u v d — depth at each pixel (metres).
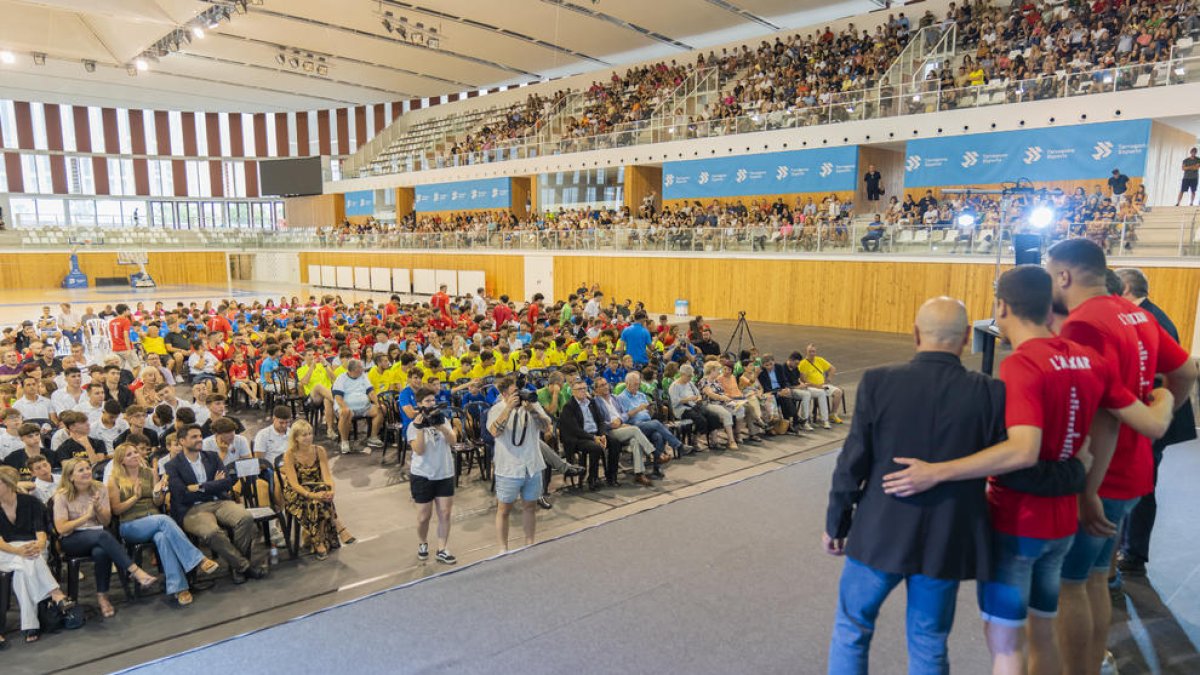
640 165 27.50
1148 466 3.03
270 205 47.97
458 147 35.94
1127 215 15.22
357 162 42.28
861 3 26.69
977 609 3.79
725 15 28.00
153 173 45.31
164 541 5.07
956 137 19.39
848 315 20.09
